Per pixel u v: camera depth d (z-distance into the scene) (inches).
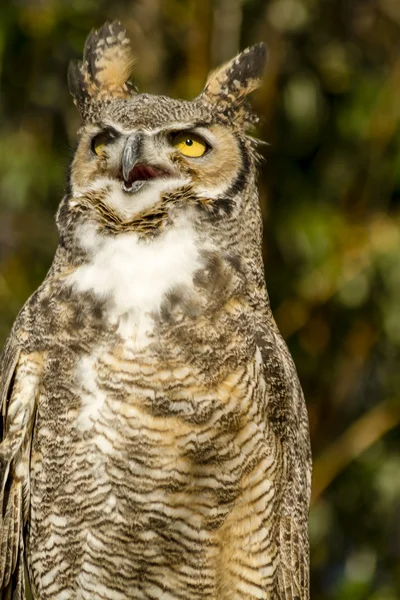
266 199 590.2
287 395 350.3
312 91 593.3
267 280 591.8
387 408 591.2
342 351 601.6
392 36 622.8
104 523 338.6
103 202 346.3
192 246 344.2
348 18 620.4
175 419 329.4
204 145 355.3
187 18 585.6
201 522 338.0
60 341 335.0
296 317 580.7
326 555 612.7
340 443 587.2
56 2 585.9
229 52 579.2
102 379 330.3
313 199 601.0
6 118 597.0
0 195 589.9
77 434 333.4
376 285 584.4
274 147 592.7
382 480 602.5
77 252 345.7
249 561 345.7
